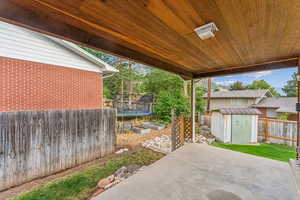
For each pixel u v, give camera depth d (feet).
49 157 10.80
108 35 6.52
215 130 22.25
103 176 10.12
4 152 8.96
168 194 6.20
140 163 12.18
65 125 11.73
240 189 6.46
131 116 34.06
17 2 4.32
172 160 9.77
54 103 16.28
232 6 4.42
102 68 21.12
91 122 13.47
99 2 4.26
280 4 4.29
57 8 4.60
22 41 13.91
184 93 34.19
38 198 7.90
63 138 11.58
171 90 36.88
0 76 12.61
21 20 4.45
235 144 18.95
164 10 4.66
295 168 8.07
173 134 14.30
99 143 13.98
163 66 10.80
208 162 9.41
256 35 6.39
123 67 41.24
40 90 15.19
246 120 19.34
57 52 16.51
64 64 17.17
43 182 9.71
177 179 7.38
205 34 5.77
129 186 6.82
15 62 13.48
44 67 15.48
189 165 8.98
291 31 5.98
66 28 5.57
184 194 6.18
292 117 36.40
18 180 9.41
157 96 36.06
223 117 19.75
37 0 4.21
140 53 8.88
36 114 10.28
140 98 39.17
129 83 43.32
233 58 9.80
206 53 8.83
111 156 14.17
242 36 6.50
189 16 4.99
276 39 6.79
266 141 20.08
